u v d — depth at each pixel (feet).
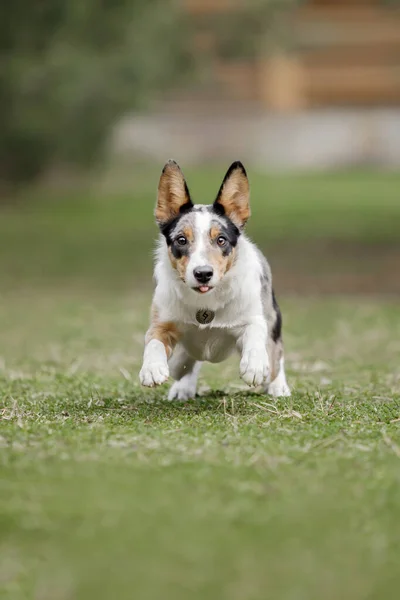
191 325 29.84
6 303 64.23
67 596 16.16
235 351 31.17
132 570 17.04
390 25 191.11
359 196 137.90
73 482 21.47
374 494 20.76
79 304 63.41
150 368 28.63
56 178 156.15
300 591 16.29
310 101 193.57
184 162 182.50
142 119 181.78
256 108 191.21
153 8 129.70
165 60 130.93
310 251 90.17
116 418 27.99
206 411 29.22
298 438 25.34
